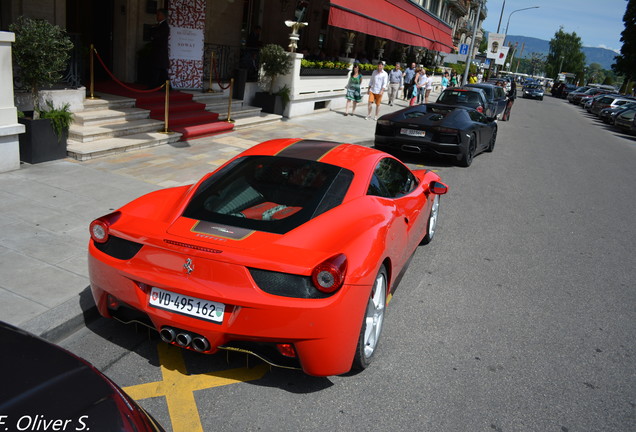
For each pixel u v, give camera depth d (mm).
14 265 4066
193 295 2691
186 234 2846
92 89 9133
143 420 1884
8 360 1918
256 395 2959
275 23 17484
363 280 2805
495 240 6273
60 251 4402
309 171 3531
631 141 21094
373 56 25641
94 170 6926
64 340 3355
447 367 3441
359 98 15930
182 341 2809
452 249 5805
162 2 11781
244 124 11578
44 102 7957
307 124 13172
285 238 2844
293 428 2711
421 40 23047
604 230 7176
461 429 2836
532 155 13492
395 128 10109
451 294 4617
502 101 20328
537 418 2996
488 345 3787
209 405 2840
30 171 6543
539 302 4633
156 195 3480
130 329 3555
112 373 3053
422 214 4703
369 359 3246
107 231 2953
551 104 43500
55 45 6812
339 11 13398
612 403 3217
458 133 9789
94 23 10906
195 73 11789
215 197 3225
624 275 5500
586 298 4816
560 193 9289
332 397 3000
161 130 9445
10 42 6121
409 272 5023
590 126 25578
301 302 2602
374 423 2811
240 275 2639
